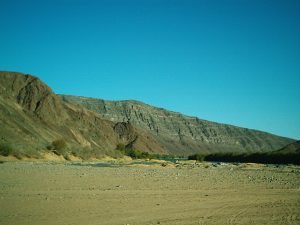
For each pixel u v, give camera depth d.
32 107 130.25
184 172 48.53
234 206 17.80
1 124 88.19
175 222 13.47
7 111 100.75
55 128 125.75
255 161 148.00
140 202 18.06
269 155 142.00
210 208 16.98
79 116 169.12
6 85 136.50
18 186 23.02
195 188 25.42
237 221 13.91
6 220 12.91
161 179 32.91
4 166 47.00
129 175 37.38
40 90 139.88
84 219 13.56
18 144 80.75
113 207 16.36
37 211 14.74
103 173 39.44
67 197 18.84
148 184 27.39
